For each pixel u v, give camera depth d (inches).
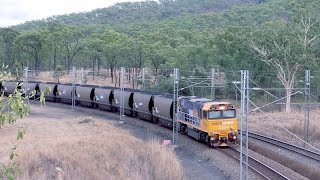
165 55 3080.7
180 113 1658.5
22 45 3535.9
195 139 1545.3
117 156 1103.0
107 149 1123.9
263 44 2454.5
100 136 1341.0
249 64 2625.5
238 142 1476.4
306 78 1389.0
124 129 1808.6
